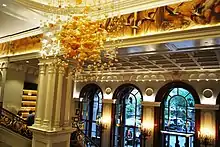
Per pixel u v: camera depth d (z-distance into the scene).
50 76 8.86
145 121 14.47
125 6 6.88
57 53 6.29
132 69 13.62
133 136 15.97
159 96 14.22
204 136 12.42
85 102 18.41
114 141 16.06
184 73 13.28
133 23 6.75
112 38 6.93
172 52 7.05
